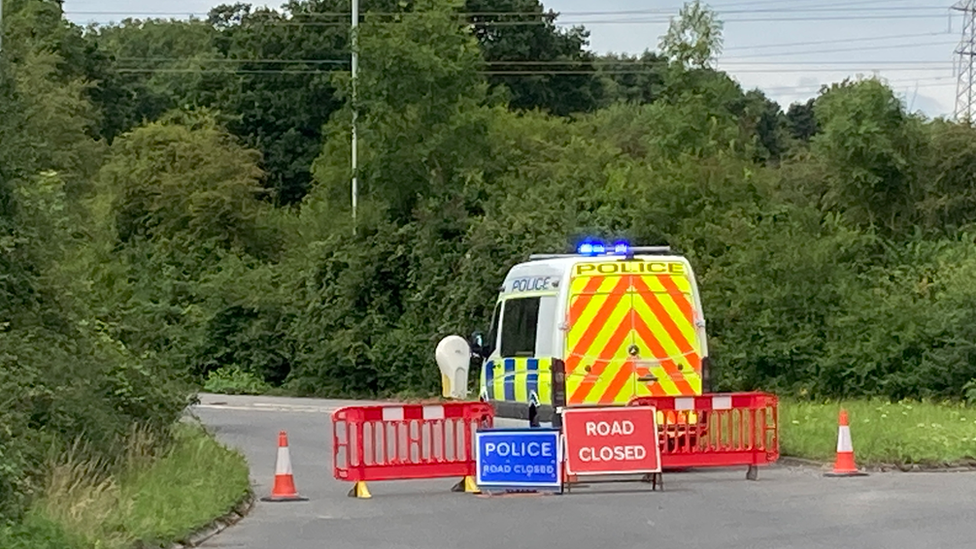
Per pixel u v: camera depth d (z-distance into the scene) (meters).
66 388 15.15
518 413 19.56
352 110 42.47
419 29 41.34
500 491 16.12
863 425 20.80
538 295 19.05
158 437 17.97
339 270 40.72
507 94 60.44
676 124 40.12
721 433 17.47
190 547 12.09
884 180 37.19
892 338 29.19
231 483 15.35
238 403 34.69
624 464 15.89
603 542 11.96
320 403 35.00
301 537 12.66
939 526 12.57
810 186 41.12
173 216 52.59
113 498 12.98
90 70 66.56
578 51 74.94
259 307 42.28
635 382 18.11
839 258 32.25
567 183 38.81
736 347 30.48
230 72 70.31
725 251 33.12
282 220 55.03
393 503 15.26
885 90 37.66
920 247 33.44
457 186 40.53
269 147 68.19
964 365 28.17
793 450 18.75
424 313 38.47
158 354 19.70
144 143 54.59
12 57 18.58
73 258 20.81
